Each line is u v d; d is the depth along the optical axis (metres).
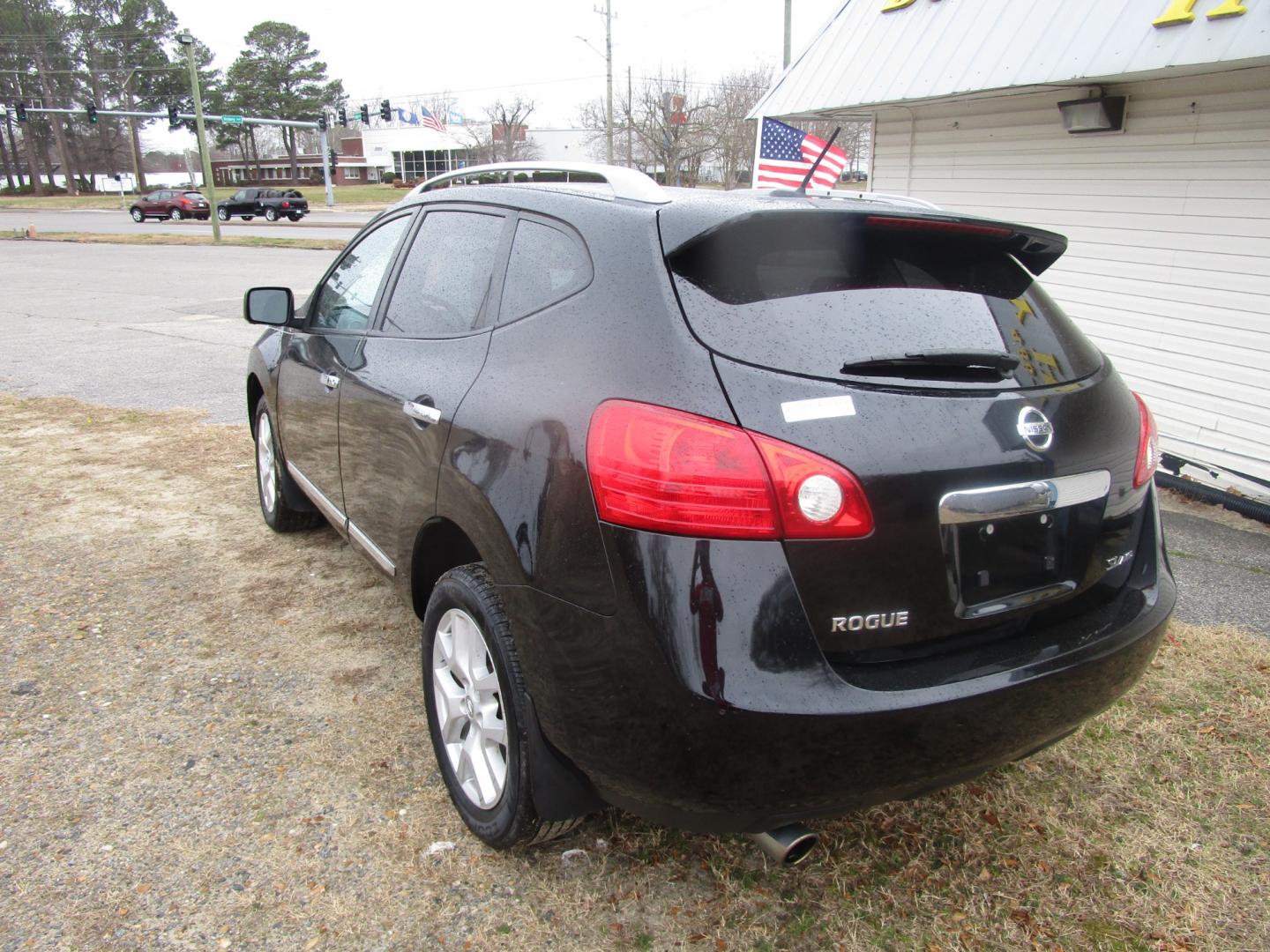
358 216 51.91
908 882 2.42
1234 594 4.27
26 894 2.35
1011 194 7.42
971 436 1.97
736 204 2.18
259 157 112.25
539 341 2.28
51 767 2.87
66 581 4.28
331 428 3.51
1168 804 2.73
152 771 2.86
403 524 2.79
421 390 2.70
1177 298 6.22
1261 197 5.64
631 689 1.89
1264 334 5.72
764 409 1.84
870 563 1.87
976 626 2.04
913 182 8.32
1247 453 5.87
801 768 1.83
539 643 2.09
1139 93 6.26
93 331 12.65
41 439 6.86
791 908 2.34
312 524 4.89
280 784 2.81
